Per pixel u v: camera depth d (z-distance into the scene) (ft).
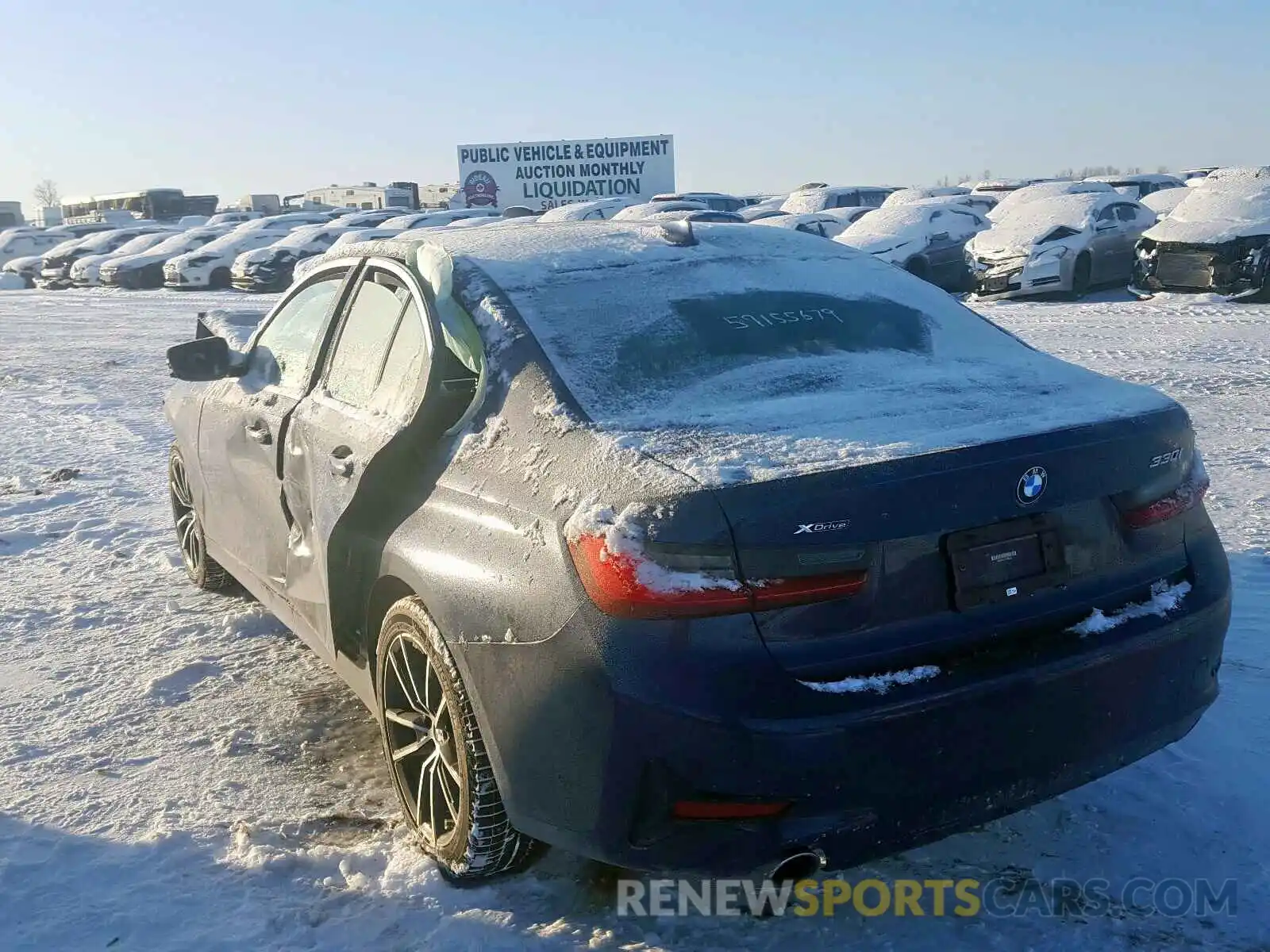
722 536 7.32
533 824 8.30
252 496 13.46
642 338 9.86
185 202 192.65
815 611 7.48
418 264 11.15
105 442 29.99
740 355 9.86
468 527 8.81
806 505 7.38
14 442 30.45
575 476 8.22
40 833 10.43
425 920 9.00
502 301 10.12
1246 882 9.00
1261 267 44.11
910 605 7.70
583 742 7.67
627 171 148.05
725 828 7.54
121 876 9.70
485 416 9.48
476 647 8.38
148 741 12.37
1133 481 8.42
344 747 12.17
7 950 8.71
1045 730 7.90
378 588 10.00
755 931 8.75
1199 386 28.55
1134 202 53.72
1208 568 8.96
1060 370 10.21
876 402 8.98
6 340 57.41
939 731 7.53
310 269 13.56
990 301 51.01
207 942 8.80
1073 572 8.26
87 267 98.53
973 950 8.41
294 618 12.67
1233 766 10.55
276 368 13.46
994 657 7.82
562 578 7.79
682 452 8.03
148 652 14.99
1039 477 7.92
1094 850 9.50
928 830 7.76
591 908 9.08
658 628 7.40
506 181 147.02
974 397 9.14
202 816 10.70
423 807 9.83
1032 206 53.21
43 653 15.06
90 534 20.72
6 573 18.66
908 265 55.88
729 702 7.28
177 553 19.42
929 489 7.61
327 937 8.85
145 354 49.62
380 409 10.59
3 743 12.38
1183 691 8.61
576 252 11.23
